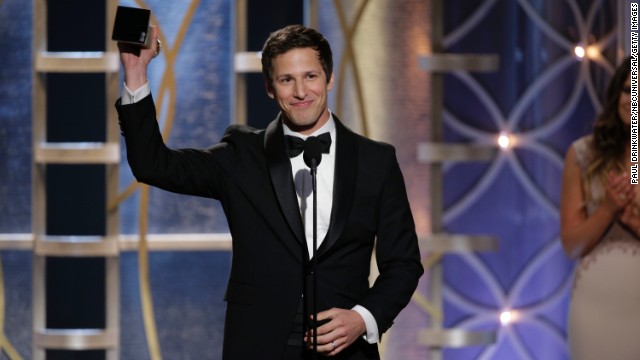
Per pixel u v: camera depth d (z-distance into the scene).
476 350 15.66
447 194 15.62
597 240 12.97
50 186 15.55
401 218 8.82
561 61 15.69
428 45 15.48
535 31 15.62
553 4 15.62
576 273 13.25
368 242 8.68
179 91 15.35
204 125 15.38
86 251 15.31
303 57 8.33
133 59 8.23
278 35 8.47
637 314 12.71
